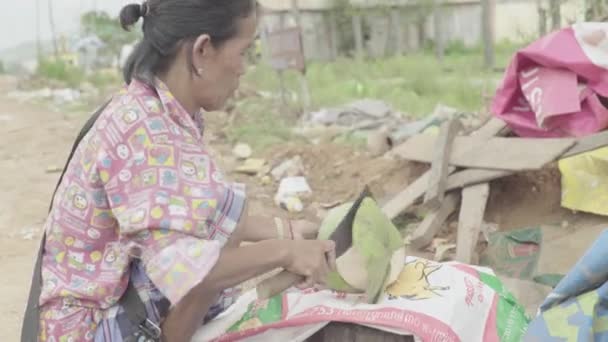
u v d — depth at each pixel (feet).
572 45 14.60
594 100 14.53
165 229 6.77
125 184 6.91
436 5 58.49
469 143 16.14
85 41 52.16
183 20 7.00
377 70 46.75
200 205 6.86
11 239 18.76
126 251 7.15
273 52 29.53
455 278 8.48
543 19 26.50
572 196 14.70
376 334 7.95
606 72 14.23
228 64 7.27
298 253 7.39
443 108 25.25
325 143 23.30
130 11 7.29
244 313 8.63
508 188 16.05
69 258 7.49
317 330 8.13
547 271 13.03
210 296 7.60
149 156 6.91
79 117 35.47
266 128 26.16
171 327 7.69
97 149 7.04
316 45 64.08
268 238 8.70
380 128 24.88
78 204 7.24
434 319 7.78
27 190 22.99
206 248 6.74
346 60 52.39
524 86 15.43
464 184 15.51
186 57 7.16
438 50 56.44
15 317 14.10
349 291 8.27
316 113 29.53
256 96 32.58
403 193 16.40
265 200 19.58
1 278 16.03
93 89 44.83
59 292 7.47
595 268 7.08
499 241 14.39
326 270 7.57
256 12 7.37
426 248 15.06
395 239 8.59
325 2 63.16
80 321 7.59
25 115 36.19
